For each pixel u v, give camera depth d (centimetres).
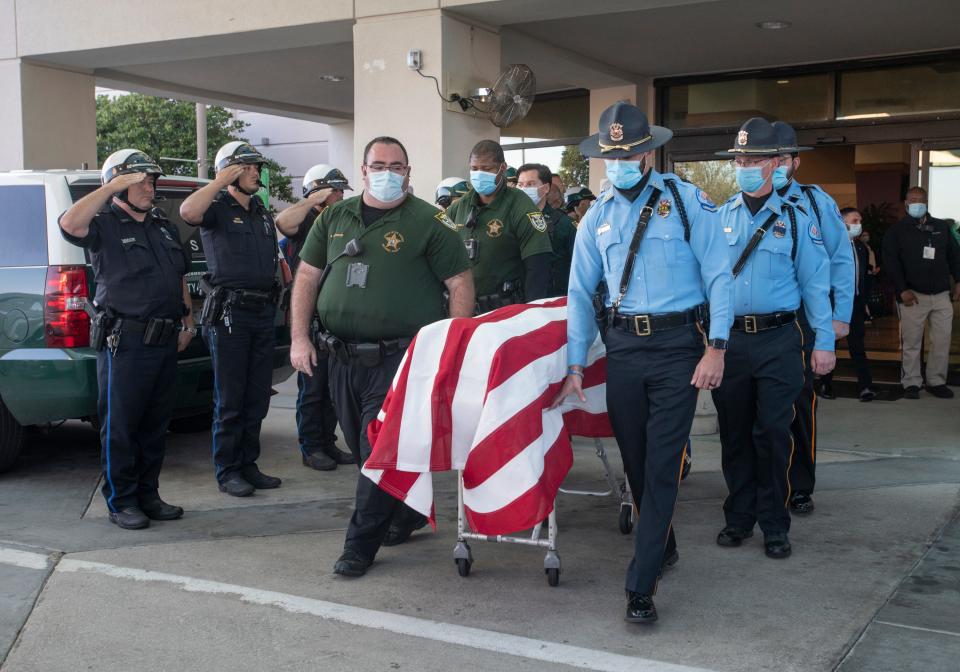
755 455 439
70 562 425
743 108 1064
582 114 1174
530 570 415
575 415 440
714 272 348
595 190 1166
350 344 418
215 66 1074
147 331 471
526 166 592
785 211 426
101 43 887
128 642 341
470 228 516
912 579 397
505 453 368
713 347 347
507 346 376
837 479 561
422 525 457
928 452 631
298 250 622
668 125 1110
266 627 353
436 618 361
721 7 809
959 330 930
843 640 337
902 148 1156
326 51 996
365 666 321
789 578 400
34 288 539
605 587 394
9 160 940
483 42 800
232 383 537
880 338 1234
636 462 367
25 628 354
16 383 541
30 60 936
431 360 380
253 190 527
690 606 370
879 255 1236
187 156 2345
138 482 491
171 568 417
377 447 375
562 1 729
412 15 761
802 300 448
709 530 469
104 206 478
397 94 773
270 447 671
